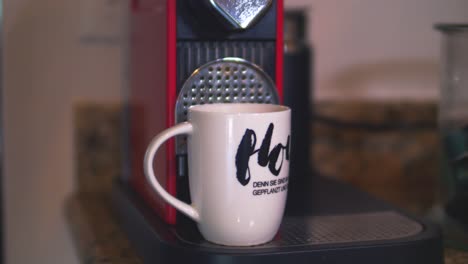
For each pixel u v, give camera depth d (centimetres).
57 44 102
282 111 67
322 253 67
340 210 80
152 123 78
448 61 81
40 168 104
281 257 66
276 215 68
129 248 81
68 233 106
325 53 109
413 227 73
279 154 67
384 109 108
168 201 68
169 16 71
